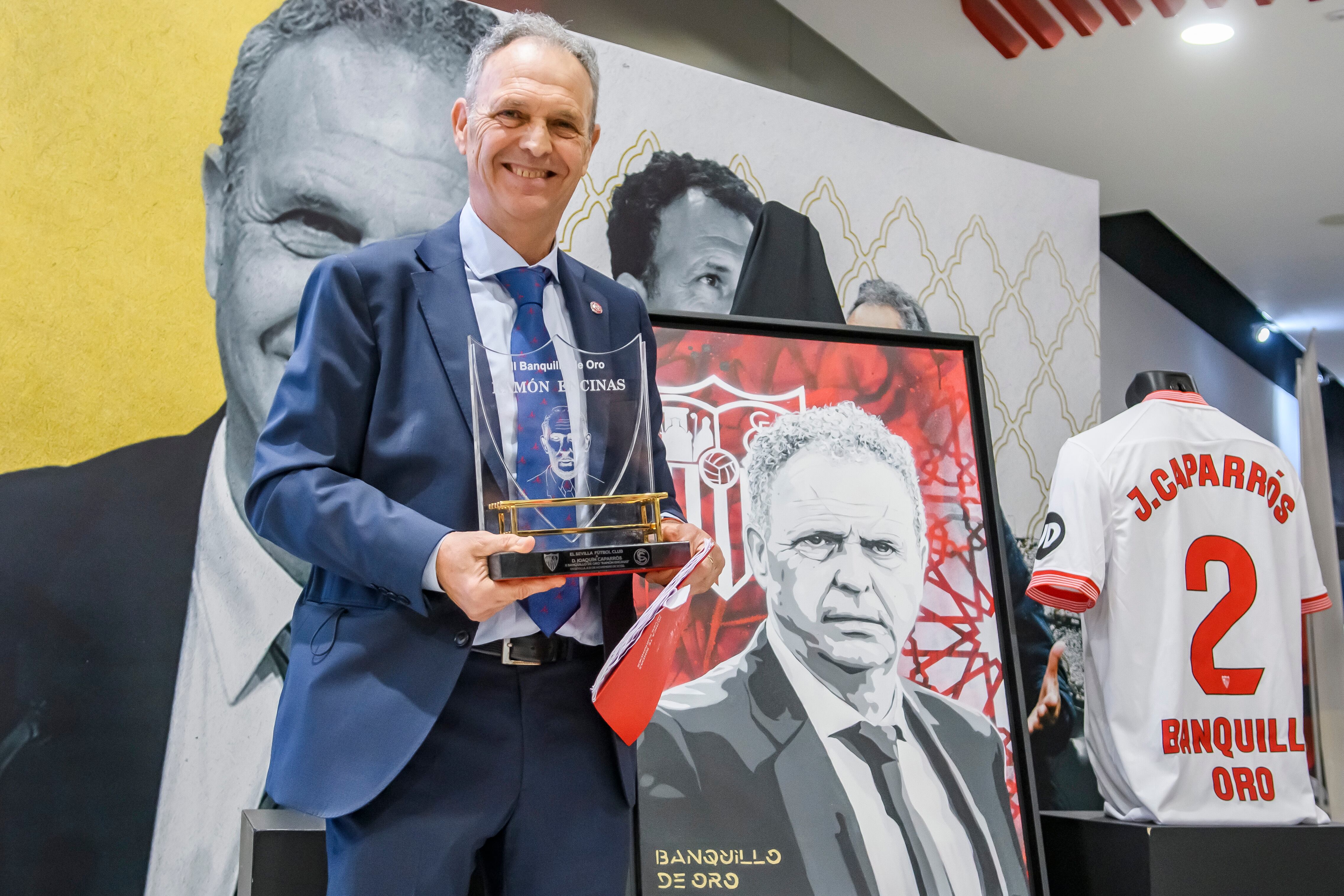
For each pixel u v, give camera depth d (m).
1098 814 2.56
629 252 2.66
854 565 2.23
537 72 1.29
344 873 1.12
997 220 3.32
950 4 3.47
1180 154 4.55
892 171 3.13
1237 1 3.40
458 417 1.23
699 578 1.31
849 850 1.99
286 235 2.22
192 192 2.13
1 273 1.94
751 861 1.91
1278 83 3.90
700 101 2.81
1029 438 3.30
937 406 2.43
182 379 2.10
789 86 3.55
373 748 1.11
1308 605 2.62
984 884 2.08
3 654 1.89
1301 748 2.47
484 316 1.31
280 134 2.23
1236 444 2.58
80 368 2.00
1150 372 2.71
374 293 1.24
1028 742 2.23
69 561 1.96
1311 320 6.98
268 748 2.13
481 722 1.19
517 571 1.07
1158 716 2.38
